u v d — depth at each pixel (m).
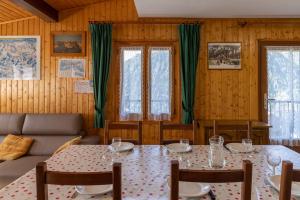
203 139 3.62
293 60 4.02
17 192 1.29
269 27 4.00
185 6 3.43
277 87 4.03
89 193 1.25
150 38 4.00
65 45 4.00
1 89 4.04
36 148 3.40
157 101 4.05
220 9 3.55
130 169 1.67
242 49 4.01
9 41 4.01
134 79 4.05
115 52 4.03
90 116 4.02
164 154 2.03
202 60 4.00
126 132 4.02
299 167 1.69
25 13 3.80
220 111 4.02
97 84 3.90
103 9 3.99
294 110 4.04
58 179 1.03
